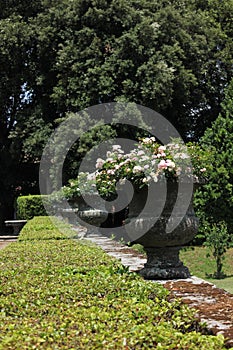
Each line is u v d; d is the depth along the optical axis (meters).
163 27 17.14
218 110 19.17
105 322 2.53
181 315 2.76
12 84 17.94
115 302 3.04
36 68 17.89
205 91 18.98
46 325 2.46
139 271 5.03
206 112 19.31
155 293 3.38
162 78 15.48
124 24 16.53
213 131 13.70
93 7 16.84
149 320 2.58
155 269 4.87
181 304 3.04
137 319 2.62
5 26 17.23
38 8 18.67
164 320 2.61
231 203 12.61
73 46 16.53
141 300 3.13
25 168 19.88
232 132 13.23
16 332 2.32
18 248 6.51
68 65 16.47
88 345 2.11
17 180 19.80
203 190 12.70
